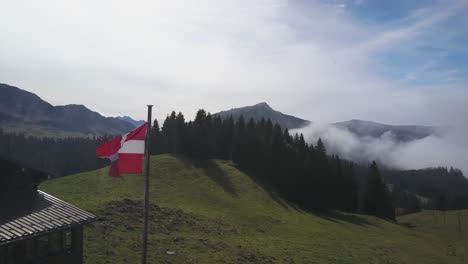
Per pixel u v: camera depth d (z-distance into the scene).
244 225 59.97
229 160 120.88
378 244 63.53
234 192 84.75
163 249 38.00
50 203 26.28
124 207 50.88
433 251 67.38
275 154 112.56
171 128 123.75
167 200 68.31
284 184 106.75
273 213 74.44
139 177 81.00
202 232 49.38
